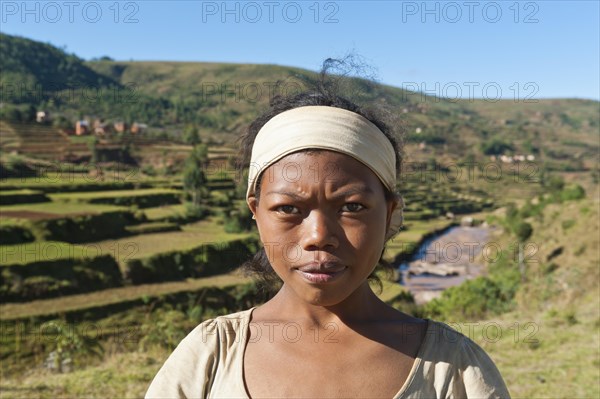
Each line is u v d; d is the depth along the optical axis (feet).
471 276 114.73
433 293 106.63
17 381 25.00
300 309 3.37
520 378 25.36
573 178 285.64
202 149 212.84
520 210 144.97
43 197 166.61
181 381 3.42
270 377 3.24
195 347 3.52
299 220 3.12
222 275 132.36
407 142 4.08
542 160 330.54
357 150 3.12
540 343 31.27
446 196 232.53
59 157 212.84
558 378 25.11
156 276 125.70
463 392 3.27
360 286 3.40
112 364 27.14
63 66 442.50
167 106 343.67
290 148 3.11
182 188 198.59
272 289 4.19
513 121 494.18
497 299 62.80
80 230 144.77
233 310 114.01
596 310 42.96
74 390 23.25
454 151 294.46
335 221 3.08
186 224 165.17
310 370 3.20
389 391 3.14
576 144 398.21
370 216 3.12
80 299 112.57
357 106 3.62
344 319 3.33
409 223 184.14
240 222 154.40
